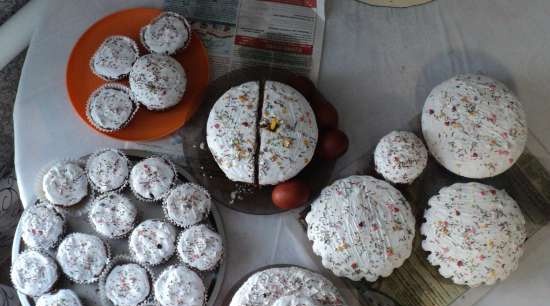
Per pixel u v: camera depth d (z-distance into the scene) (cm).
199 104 130
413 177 117
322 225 116
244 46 136
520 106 121
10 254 154
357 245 114
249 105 120
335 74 135
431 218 119
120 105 127
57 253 121
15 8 148
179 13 137
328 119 125
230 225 126
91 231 126
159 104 125
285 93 121
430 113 123
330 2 139
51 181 123
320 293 111
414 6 139
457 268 116
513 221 116
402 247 115
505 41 137
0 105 154
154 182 123
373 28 138
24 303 121
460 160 119
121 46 131
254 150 118
